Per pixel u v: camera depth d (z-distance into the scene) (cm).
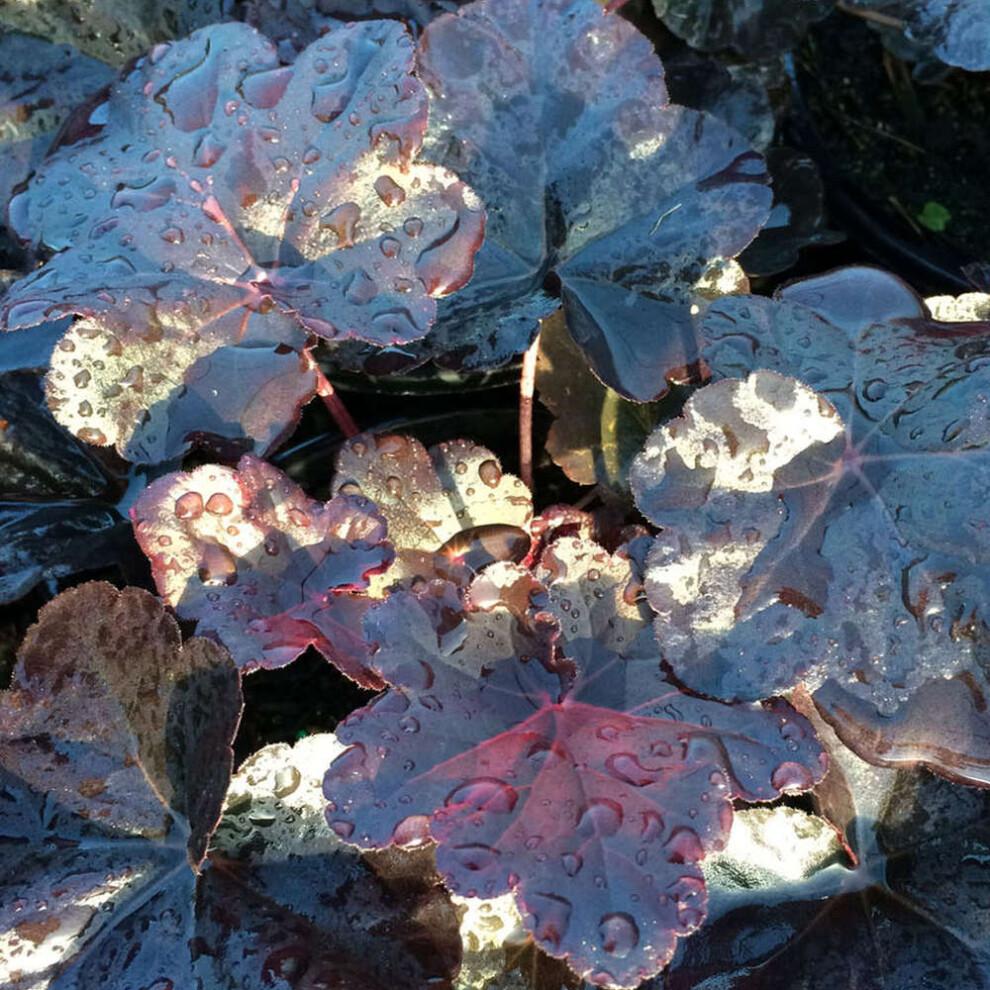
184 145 28
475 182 29
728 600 27
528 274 30
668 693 27
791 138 39
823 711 27
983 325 28
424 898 28
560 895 25
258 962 27
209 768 27
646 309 29
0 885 27
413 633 27
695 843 26
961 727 27
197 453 33
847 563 27
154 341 28
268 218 28
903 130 40
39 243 28
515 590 28
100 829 27
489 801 26
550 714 27
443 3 33
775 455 27
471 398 36
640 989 28
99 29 33
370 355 30
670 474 27
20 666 27
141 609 28
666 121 29
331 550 28
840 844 29
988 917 28
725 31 35
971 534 27
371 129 28
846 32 41
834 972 28
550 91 29
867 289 29
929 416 28
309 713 34
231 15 33
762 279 38
